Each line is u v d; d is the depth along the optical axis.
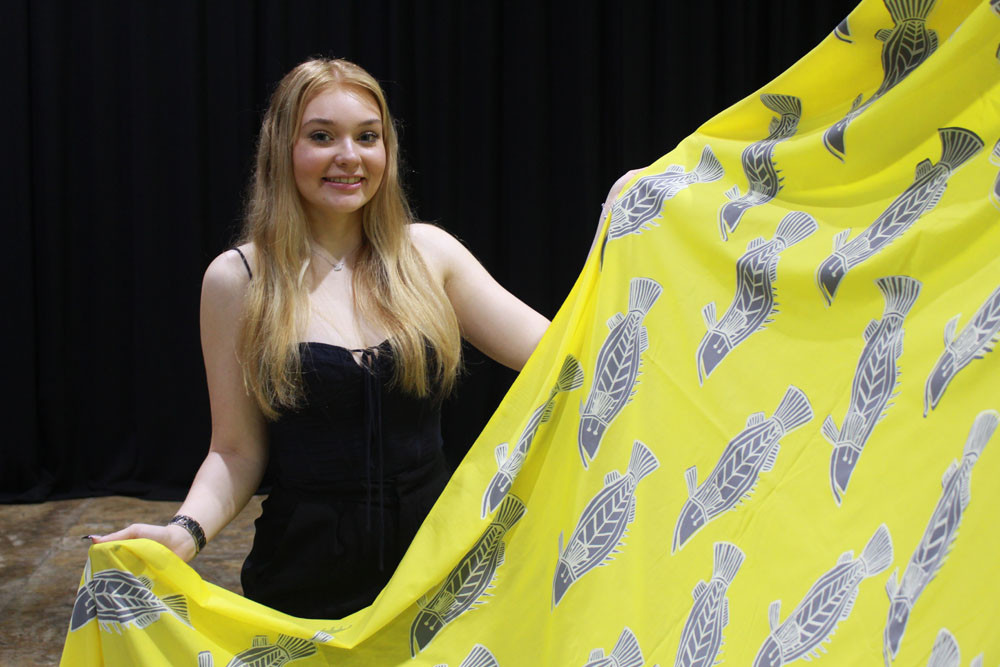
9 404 4.45
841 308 1.34
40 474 4.55
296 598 1.74
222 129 4.42
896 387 1.22
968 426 1.10
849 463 1.25
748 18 4.45
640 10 4.40
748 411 1.40
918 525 1.12
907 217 1.31
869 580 1.15
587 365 1.61
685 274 1.55
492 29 4.40
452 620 1.55
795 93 1.53
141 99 4.34
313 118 1.72
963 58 1.26
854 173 1.40
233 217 4.46
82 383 4.57
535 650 1.50
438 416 1.84
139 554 1.52
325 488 1.72
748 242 1.50
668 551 1.40
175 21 4.33
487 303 1.91
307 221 1.81
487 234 4.53
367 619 1.54
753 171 1.55
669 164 1.68
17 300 4.41
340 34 4.38
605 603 1.41
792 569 1.25
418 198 4.52
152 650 1.50
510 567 1.56
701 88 4.45
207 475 1.73
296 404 1.70
